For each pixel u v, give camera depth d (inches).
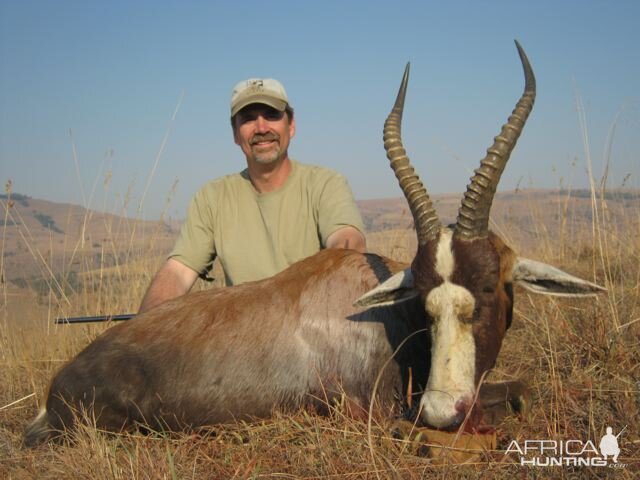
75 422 65.6
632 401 63.5
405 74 66.7
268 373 65.9
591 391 64.4
